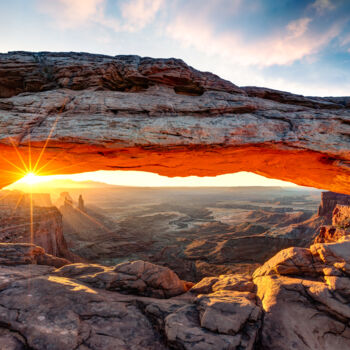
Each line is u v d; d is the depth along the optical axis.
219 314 5.61
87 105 10.16
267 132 10.30
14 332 4.77
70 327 5.06
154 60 11.23
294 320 5.78
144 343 5.11
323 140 10.22
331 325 5.70
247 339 5.14
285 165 12.73
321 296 6.11
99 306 6.05
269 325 5.66
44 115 9.95
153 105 10.52
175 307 6.37
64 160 11.26
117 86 11.45
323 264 7.14
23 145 9.68
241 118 10.61
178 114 10.57
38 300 5.82
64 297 6.09
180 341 4.92
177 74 11.23
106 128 9.68
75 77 10.96
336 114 10.86
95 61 11.04
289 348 5.16
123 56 11.69
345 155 9.97
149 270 7.98
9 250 8.91
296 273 7.40
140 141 9.70
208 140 9.96
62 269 8.17
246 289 7.55
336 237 19.14
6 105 10.09
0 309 5.32
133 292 7.41
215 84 11.73
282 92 12.10
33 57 11.12
